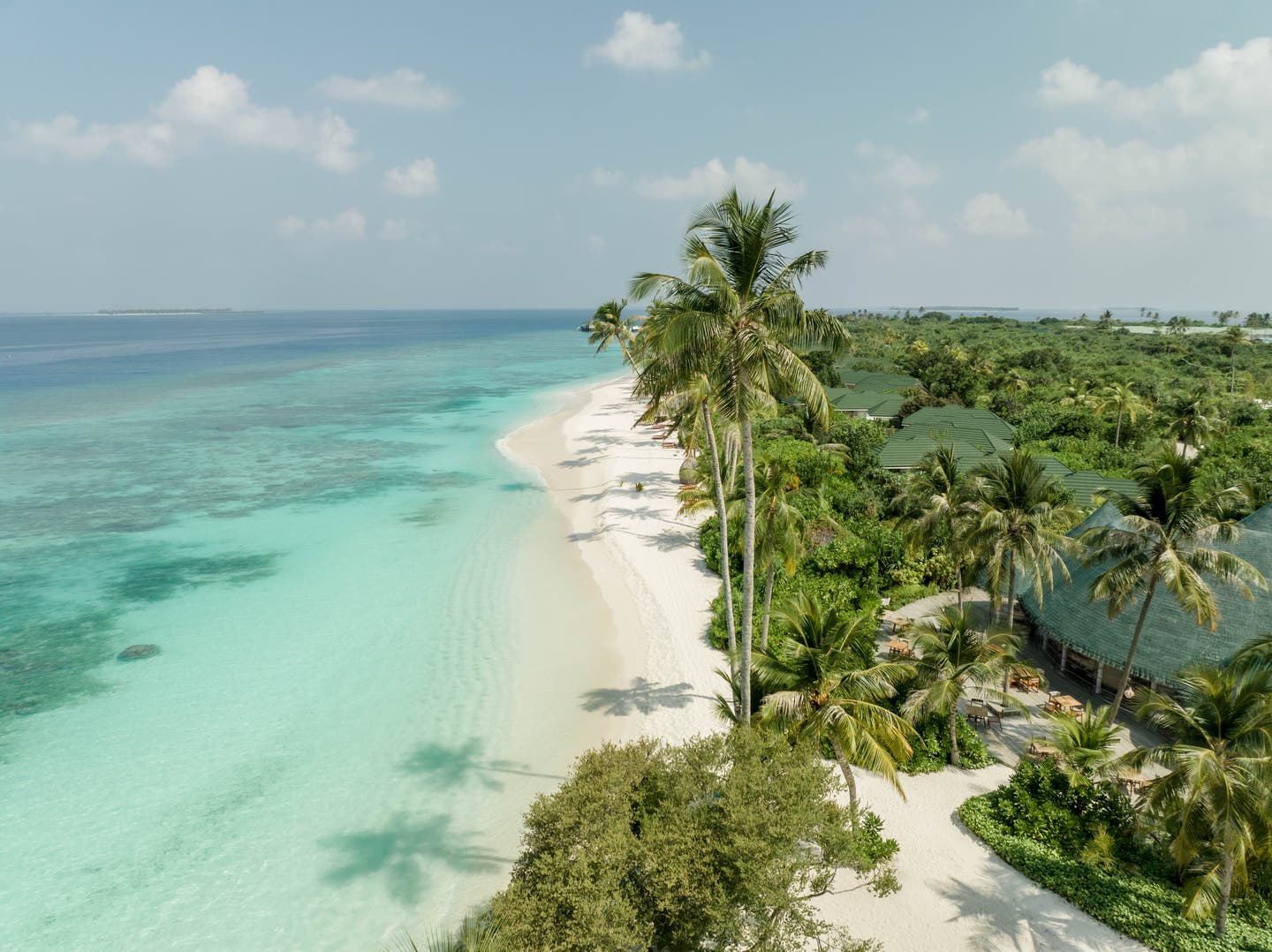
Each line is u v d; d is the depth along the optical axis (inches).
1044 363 4217.5
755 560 1044.5
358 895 703.1
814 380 719.7
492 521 1829.5
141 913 682.2
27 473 2336.4
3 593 1396.4
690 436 1803.6
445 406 3786.9
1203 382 3631.9
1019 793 762.2
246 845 765.3
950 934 632.4
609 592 1379.2
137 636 1221.1
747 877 492.4
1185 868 675.4
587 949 469.1
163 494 2097.7
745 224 719.7
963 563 1210.0
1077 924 642.8
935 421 2522.1
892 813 786.8
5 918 674.2
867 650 785.6
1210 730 643.5
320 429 3115.2
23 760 898.1
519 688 1055.6
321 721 981.2
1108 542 897.5
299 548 1638.8
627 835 539.2
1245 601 943.7
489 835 780.0
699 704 990.4
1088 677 1058.7
